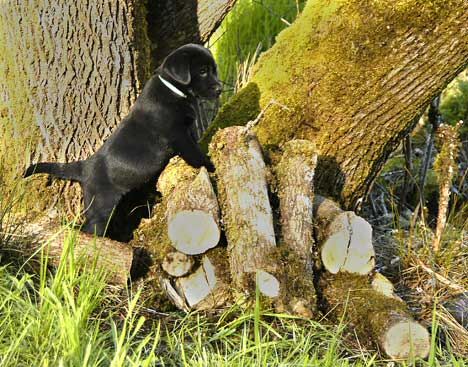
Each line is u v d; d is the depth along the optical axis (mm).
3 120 7613
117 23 7512
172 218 6539
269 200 6785
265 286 6398
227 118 7867
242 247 6508
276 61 7637
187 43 8578
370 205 9594
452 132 7922
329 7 7270
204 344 6078
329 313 6570
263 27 12320
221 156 6797
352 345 6355
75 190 7719
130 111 7656
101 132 7723
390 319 6316
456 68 7148
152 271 6863
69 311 5730
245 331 5926
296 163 6879
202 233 6551
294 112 7504
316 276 6773
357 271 6770
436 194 9836
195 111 7840
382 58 7078
